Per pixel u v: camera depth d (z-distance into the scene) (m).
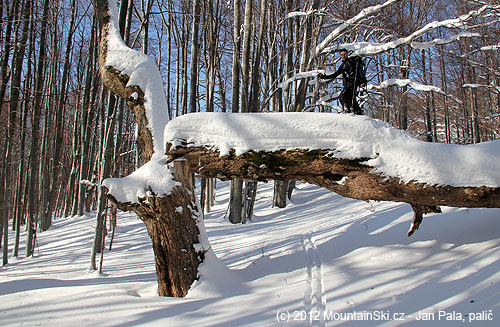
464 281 3.57
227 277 4.60
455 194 4.04
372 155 4.19
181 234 4.48
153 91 5.12
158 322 3.34
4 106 14.16
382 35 11.34
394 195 4.29
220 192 21.64
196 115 4.62
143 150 5.12
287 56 14.62
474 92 19.03
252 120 4.46
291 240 7.00
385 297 3.55
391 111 13.52
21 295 4.61
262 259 5.55
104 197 7.66
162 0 14.73
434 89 10.18
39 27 14.47
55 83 17.08
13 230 14.85
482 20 12.27
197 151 4.50
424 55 16.48
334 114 4.49
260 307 3.62
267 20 15.29
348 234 5.96
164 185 4.42
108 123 8.65
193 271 4.45
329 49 10.66
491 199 3.96
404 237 5.18
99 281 6.02
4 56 9.52
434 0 16.69
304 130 4.32
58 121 16.22
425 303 3.30
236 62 12.35
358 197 4.52
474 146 4.13
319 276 4.40
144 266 7.42
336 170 4.32
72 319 3.48
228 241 9.00
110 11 5.99
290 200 15.23
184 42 14.45
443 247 4.59
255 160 4.37
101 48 5.86
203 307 3.73
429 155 4.07
